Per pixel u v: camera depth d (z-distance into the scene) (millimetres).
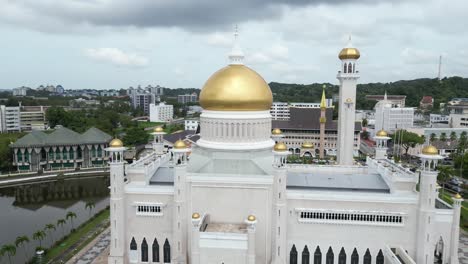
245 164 75688
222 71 81062
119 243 72688
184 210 71875
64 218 111062
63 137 174500
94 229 98688
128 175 78250
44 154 169625
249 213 72062
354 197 70062
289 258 72500
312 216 71312
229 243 63969
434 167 67688
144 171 77562
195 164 79250
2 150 163375
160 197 73938
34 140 167375
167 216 74062
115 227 72375
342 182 78562
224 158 76938
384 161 90375
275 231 69625
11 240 93875
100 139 179375
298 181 78562
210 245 64312
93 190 143875
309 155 199250
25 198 134125
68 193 140125
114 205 71938
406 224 69562
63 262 78625
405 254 66125
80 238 92438
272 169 75750
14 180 149750
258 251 72250
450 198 122000
